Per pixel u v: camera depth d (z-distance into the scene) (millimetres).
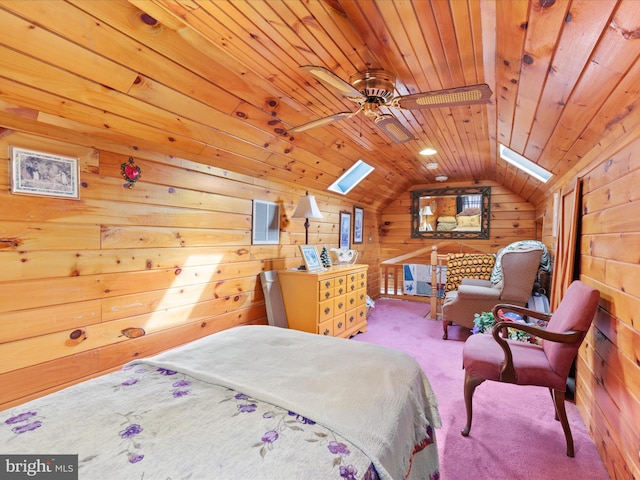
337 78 1438
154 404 1085
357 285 3984
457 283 4738
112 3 1314
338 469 799
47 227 1663
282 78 1961
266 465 802
